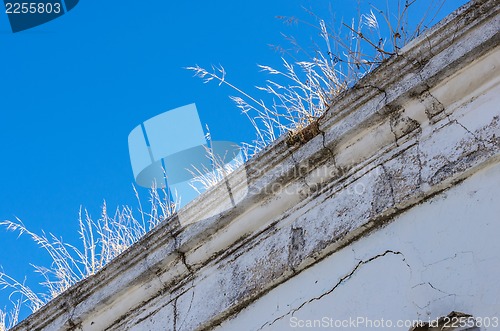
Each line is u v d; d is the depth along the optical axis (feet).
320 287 9.23
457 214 8.36
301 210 10.17
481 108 8.86
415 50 9.61
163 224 11.30
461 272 7.95
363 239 9.13
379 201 9.13
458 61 9.10
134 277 11.29
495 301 7.48
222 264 10.71
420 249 8.46
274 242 10.19
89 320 11.76
